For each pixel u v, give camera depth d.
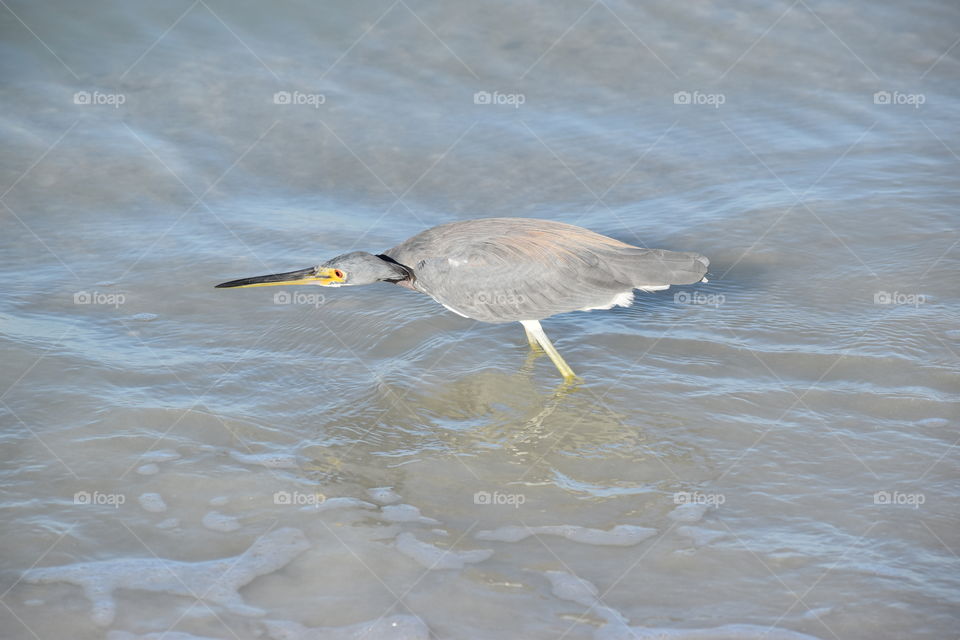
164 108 17.83
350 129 17.78
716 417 11.44
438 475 10.63
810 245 14.92
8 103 17.50
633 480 10.48
